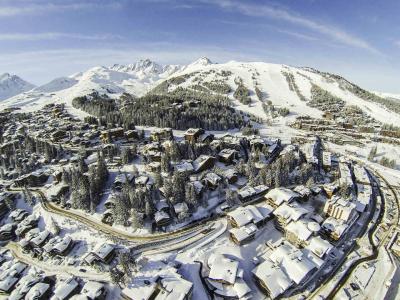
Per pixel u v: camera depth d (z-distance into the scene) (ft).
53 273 239.91
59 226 294.66
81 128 561.84
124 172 375.86
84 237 274.98
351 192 330.75
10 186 381.19
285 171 344.49
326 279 218.38
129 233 271.69
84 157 423.64
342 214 269.23
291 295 205.67
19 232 293.02
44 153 448.65
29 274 241.76
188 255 239.09
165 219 275.18
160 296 194.70
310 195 321.11
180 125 588.91
